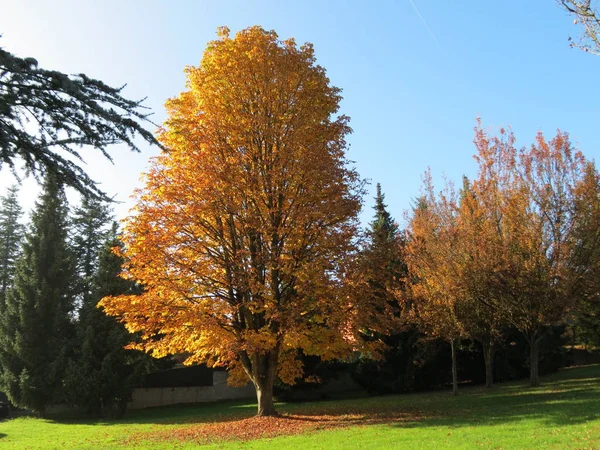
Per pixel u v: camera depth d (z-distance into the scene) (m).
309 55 18.23
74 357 25.58
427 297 22.00
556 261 19.73
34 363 25.19
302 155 15.74
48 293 26.30
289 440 11.73
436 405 17.48
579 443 8.90
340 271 15.21
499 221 21.53
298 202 15.66
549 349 29.53
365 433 11.94
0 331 26.09
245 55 16.80
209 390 31.11
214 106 16.34
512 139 21.78
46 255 27.14
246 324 16.47
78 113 5.59
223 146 16.22
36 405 24.77
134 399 28.56
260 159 16.12
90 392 23.56
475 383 29.27
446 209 22.97
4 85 5.18
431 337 23.02
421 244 22.94
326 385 30.50
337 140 17.28
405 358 26.00
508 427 11.17
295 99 17.05
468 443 9.66
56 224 28.14
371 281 17.16
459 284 21.03
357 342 16.17
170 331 15.44
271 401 16.66
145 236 14.87
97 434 16.61
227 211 15.31
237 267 15.30
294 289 16.09
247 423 15.38
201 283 15.36
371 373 26.56
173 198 15.24
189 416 21.64
